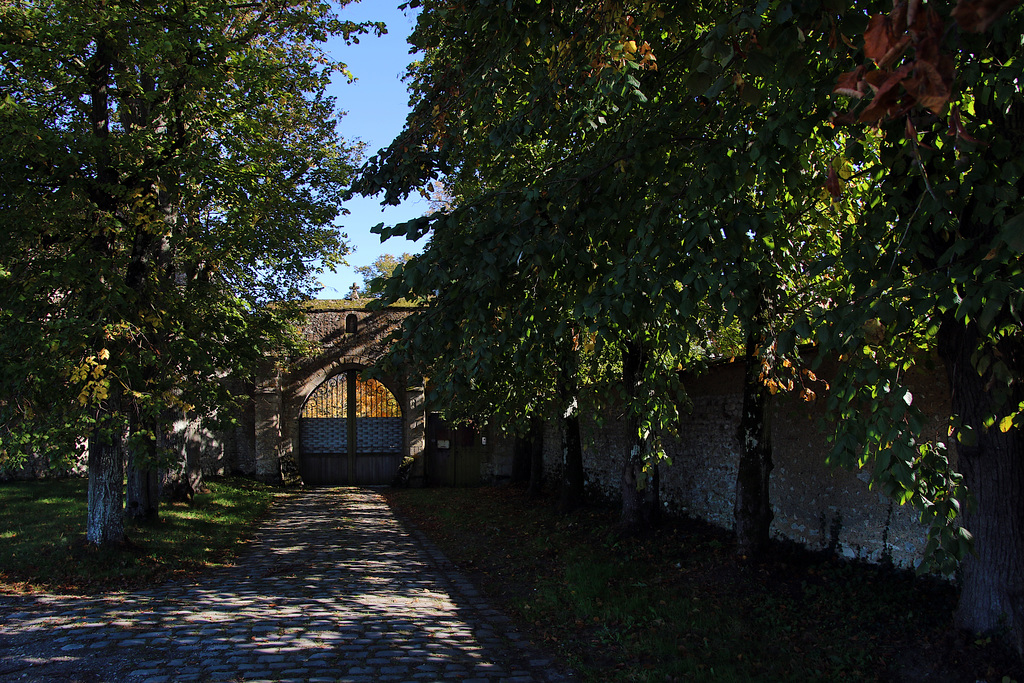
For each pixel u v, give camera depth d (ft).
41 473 55.88
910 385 22.89
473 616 24.30
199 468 58.03
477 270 14.02
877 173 14.12
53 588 26.61
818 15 9.25
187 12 29.50
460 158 23.15
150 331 32.09
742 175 14.33
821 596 22.89
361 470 74.79
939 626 18.79
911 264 12.04
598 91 17.04
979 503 16.89
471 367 14.30
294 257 40.78
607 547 33.60
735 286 12.27
